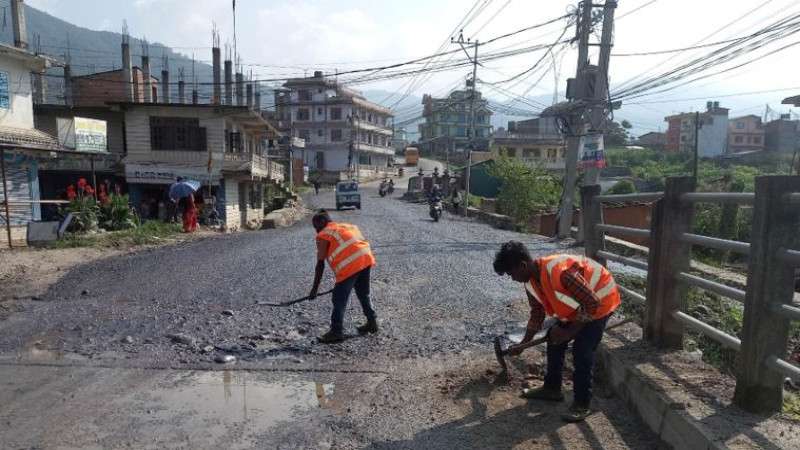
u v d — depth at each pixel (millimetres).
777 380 3105
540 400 4039
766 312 3047
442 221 23844
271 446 3389
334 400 4078
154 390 4234
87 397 4090
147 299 7176
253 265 10086
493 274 9289
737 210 16000
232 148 25469
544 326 6000
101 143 19094
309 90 69625
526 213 22672
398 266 10047
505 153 24281
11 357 4949
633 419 3699
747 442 2758
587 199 5664
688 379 3648
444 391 4211
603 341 4523
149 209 23906
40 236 12648
